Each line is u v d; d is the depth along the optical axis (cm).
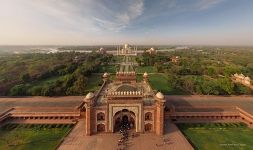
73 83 11362
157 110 6209
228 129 6831
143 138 5988
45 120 7400
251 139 6159
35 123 7162
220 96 10625
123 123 6719
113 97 6228
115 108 6250
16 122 7244
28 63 19762
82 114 7456
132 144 5653
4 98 10038
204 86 11025
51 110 7831
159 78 14775
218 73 16112
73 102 9375
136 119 6297
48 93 10281
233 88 10881
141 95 6234
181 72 16462
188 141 5862
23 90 10469
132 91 6362
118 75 9106
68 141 5816
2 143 5884
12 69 16312
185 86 11719
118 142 5750
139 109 6266
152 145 5616
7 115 7419
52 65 18788
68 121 7331
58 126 6919
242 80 13162
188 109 8206
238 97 10512
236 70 15525
